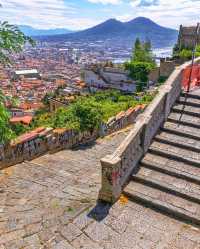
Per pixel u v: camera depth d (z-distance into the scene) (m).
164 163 7.70
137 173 7.45
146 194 6.83
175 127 8.84
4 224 6.05
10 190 7.63
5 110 6.21
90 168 9.48
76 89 56.62
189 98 10.04
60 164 9.74
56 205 6.78
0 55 6.06
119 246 5.47
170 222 6.14
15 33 5.95
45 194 7.40
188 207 6.39
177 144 8.21
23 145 9.61
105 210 6.49
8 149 9.02
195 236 5.76
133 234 5.79
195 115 9.25
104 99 27.69
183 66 10.38
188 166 7.56
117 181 6.72
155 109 8.35
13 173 8.77
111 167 6.41
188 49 31.62
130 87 46.22
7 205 6.84
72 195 7.30
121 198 6.88
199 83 11.27
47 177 8.54
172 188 6.86
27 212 6.51
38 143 10.28
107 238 5.66
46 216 6.33
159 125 8.88
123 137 13.41
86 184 8.07
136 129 7.56
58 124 12.59
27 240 5.57
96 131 13.36
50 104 43.31
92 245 5.48
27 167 9.30
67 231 5.82
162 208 6.46
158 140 8.48
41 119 18.02
